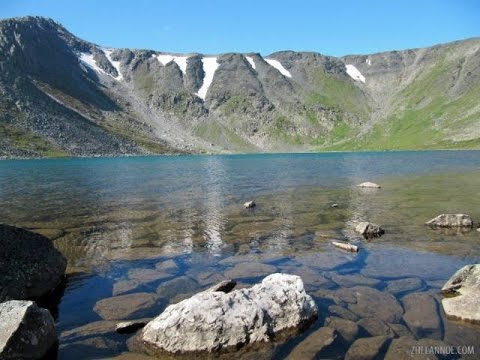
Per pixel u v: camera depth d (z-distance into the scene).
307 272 15.72
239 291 11.31
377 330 10.84
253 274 15.56
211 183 54.25
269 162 121.62
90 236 22.56
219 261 17.45
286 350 9.98
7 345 9.13
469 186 43.84
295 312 11.15
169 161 136.50
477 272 13.11
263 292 11.43
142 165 108.69
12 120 186.12
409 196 36.66
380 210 29.56
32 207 33.47
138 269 16.44
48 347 9.97
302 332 10.80
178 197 39.56
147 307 12.55
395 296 13.16
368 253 18.25
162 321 10.50
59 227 25.14
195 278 15.23
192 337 10.08
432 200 33.84
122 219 27.80
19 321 9.57
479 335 10.47
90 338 10.65
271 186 48.81
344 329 10.91
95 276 15.62
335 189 43.97
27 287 13.24
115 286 14.48
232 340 10.14
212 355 9.84
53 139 184.62
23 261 13.74
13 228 14.37
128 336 10.76
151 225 25.64
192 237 22.14
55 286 14.43
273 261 17.30
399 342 10.14
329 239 21.06
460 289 13.06
